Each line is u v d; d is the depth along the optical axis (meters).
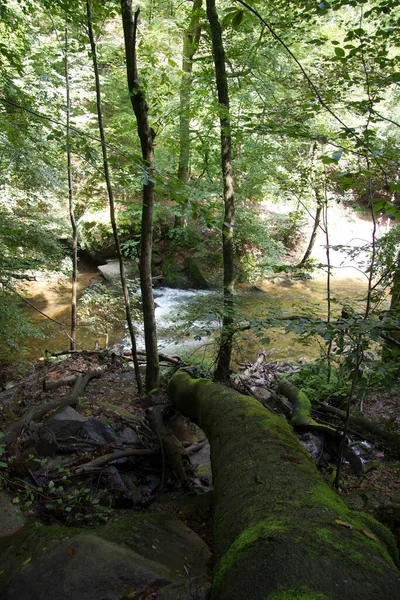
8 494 3.27
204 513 3.14
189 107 5.89
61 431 4.29
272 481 2.22
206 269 12.82
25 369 6.67
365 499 3.33
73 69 8.30
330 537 1.65
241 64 6.45
